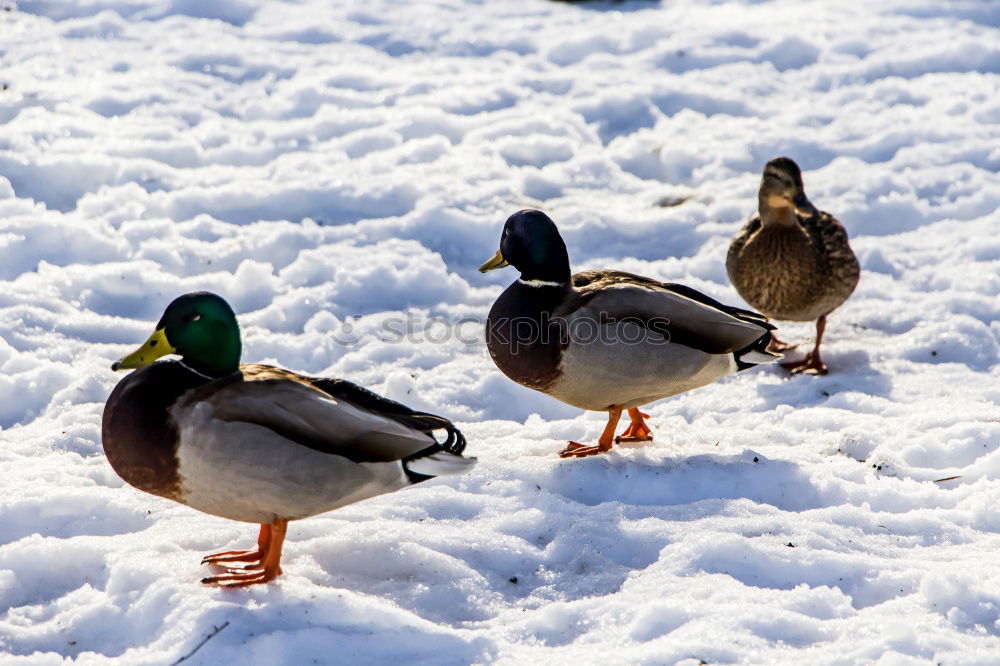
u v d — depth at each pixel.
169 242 13.43
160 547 7.59
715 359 9.48
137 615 6.78
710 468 9.04
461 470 7.29
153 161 15.09
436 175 15.70
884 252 13.96
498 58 20.19
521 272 9.36
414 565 7.52
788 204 11.48
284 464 6.79
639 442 9.93
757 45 21.20
